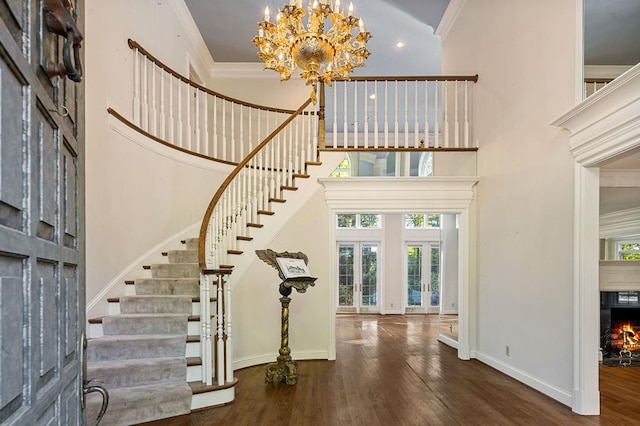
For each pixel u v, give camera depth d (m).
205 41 7.02
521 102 4.26
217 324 3.59
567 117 3.31
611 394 3.84
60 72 0.94
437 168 5.75
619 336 5.42
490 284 4.93
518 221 4.30
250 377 4.42
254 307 4.98
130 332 3.71
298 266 4.43
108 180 3.99
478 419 3.24
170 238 5.05
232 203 4.79
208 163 5.65
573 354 3.38
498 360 4.70
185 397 3.27
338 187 5.37
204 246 3.90
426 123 5.36
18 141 0.76
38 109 0.87
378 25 6.56
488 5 5.05
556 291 3.63
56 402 0.98
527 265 4.11
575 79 3.38
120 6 4.29
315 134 5.50
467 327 5.30
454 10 6.02
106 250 3.96
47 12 0.88
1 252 0.67
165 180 4.96
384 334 7.38
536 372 3.94
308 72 4.06
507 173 4.54
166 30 5.56
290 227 5.24
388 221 10.88
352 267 10.95
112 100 4.12
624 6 3.02
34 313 0.82
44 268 0.91
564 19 3.54
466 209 5.37
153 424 3.08
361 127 10.41
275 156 5.66
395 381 4.27
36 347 0.84
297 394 3.85
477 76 5.36
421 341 6.67
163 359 3.46
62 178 1.06
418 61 7.76
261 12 6.18
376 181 5.31
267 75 7.80
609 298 5.42
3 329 0.69
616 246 5.95
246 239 4.85
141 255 4.56
